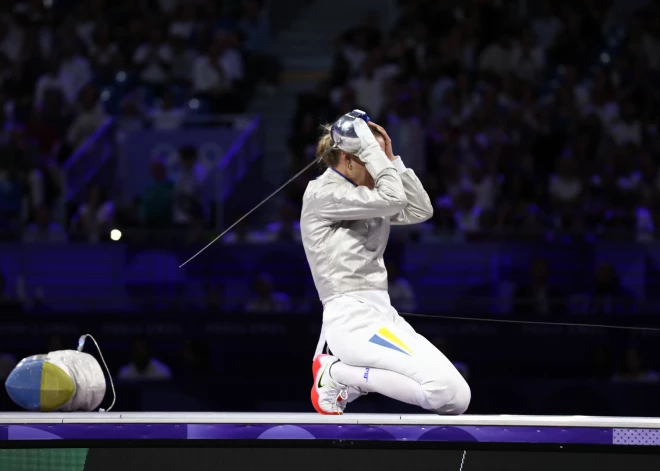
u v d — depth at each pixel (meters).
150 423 7.39
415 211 8.45
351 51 24.81
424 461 7.44
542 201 20.38
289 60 26.58
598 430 7.29
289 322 15.90
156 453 7.45
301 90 25.31
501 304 17.53
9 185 20.70
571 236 18.67
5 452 7.36
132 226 19.64
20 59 24.30
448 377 7.74
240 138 21.72
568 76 23.62
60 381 8.05
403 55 23.78
